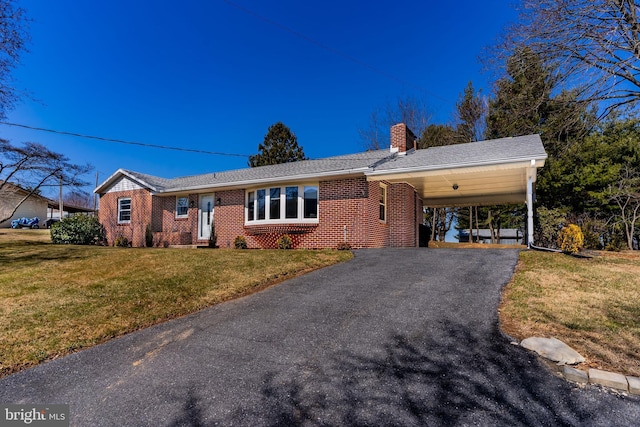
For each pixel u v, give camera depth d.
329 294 6.02
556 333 4.09
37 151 21.75
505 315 4.70
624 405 2.78
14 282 6.88
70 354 4.06
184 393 3.12
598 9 11.40
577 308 4.88
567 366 3.33
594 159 16.83
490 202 17.09
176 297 6.03
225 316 5.18
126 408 2.93
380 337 4.15
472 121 24.86
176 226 16.27
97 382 3.40
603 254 9.35
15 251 11.20
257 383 3.24
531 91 14.82
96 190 18.36
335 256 9.66
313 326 4.59
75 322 4.88
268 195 13.47
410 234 13.73
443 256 9.12
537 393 2.95
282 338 4.27
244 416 2.74
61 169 23.09
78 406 3.00
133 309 5.43
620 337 3.95
